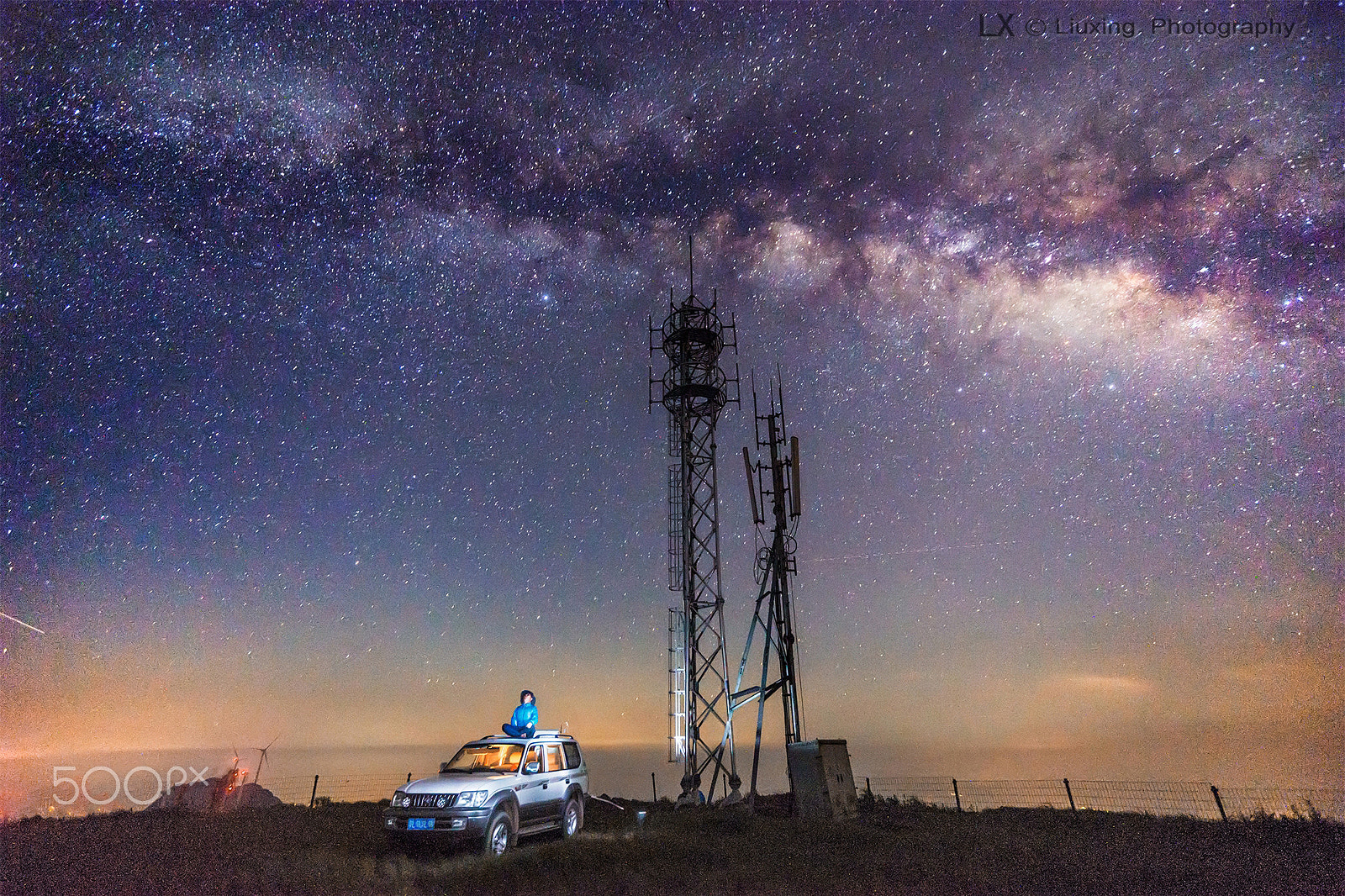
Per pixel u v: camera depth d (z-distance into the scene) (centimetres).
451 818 1188
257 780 2194
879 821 1661
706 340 2562
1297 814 1520
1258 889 981
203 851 1270
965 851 1263
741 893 985
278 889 1012
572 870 1102
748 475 2234
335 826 1571
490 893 1001
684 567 2402
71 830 1450
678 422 2525
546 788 1365
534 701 1542
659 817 1780
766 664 2125
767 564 2183
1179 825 1502
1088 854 1212
